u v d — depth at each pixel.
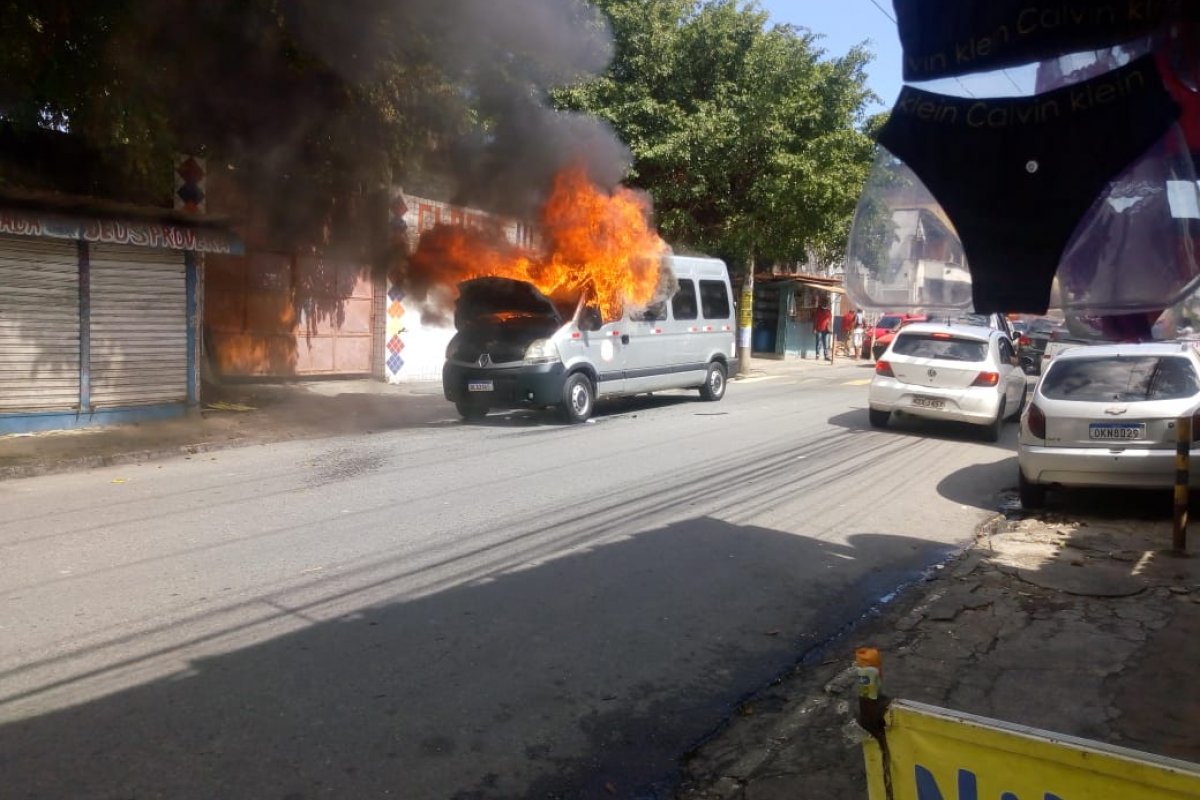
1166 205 3.23
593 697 4.43
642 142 17.55
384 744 3.88
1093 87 3.19
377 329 18.02
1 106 9.74
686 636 5.23
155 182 12.00
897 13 3.50
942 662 4.86
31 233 10.12
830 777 3.74
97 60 9.73
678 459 10.38
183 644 4.82
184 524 7.20
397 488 8.63
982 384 12.16
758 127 17.42
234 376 16.02
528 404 12.78
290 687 4.36
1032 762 2.11
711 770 3.82
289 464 9.85
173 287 12.07
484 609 5.48
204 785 3.50
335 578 5.94
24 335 10.62
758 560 6.70
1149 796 1.98
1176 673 4.68
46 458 9.42
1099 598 5.87
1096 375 8.21
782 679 4.73
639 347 14.20
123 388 11.64
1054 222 3.26
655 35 17.62
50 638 4.85
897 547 7.19
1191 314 3.90
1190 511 8.22
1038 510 8.42
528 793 3.60
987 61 3.40
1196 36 3.27
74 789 3.44
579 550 6.75
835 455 10.95
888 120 3.49
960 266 3.41
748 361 22.22
